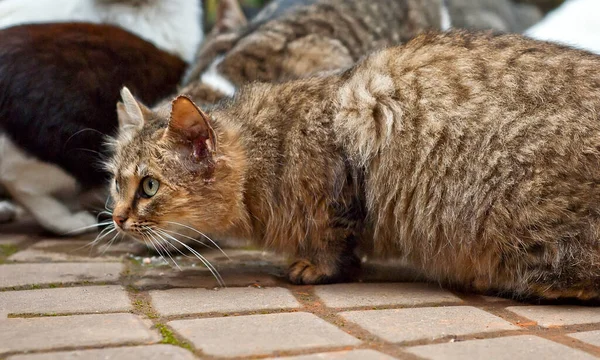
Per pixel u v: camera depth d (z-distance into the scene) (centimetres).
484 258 205
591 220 197
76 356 174
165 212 209
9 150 250
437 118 206
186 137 207
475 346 180
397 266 229
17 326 185
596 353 179
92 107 256
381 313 194
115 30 273
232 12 320
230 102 224
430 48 216
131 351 176
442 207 206
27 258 233
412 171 208
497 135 202
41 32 261
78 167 256
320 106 213
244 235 217
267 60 265
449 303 202
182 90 255
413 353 177
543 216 199
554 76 204
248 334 182
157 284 211
